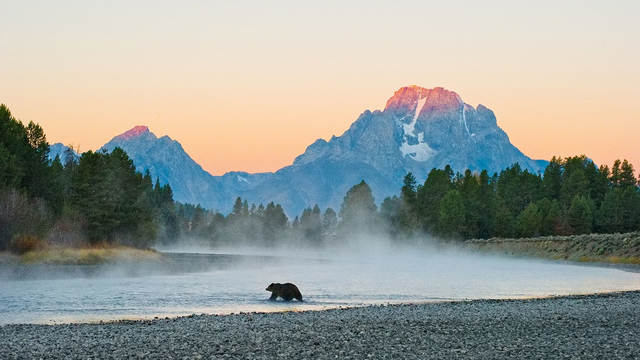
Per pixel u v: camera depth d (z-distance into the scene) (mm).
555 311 40844
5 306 44188
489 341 29312
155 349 26969
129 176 152875
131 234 146000
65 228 119312
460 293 59188
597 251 139000
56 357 25266
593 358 25312
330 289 63656
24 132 136125
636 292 56562
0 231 101938
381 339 29703
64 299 49250
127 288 60312
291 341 29031
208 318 37250
